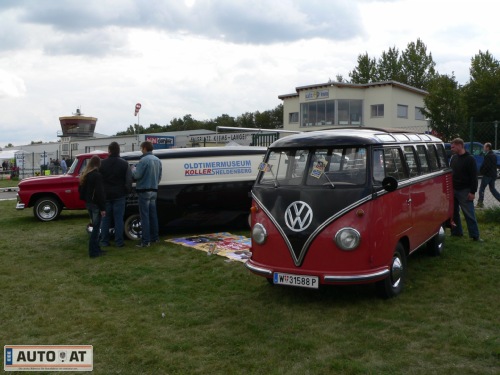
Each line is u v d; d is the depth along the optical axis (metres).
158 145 32.78
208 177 10.32
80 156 13.77
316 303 6.02
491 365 4.30
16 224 13.18
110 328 5.41
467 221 9.08
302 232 5.71
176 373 4.34
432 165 7.85
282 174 6.18
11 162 47.53
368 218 5.55
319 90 40.66
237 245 9.29
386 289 5.95
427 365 4.32
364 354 4.57
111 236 10.40
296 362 4.47
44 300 6.42
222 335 5.13
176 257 8.60
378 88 39.22
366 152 5.81
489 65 52.38
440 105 32.03
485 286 6.54
